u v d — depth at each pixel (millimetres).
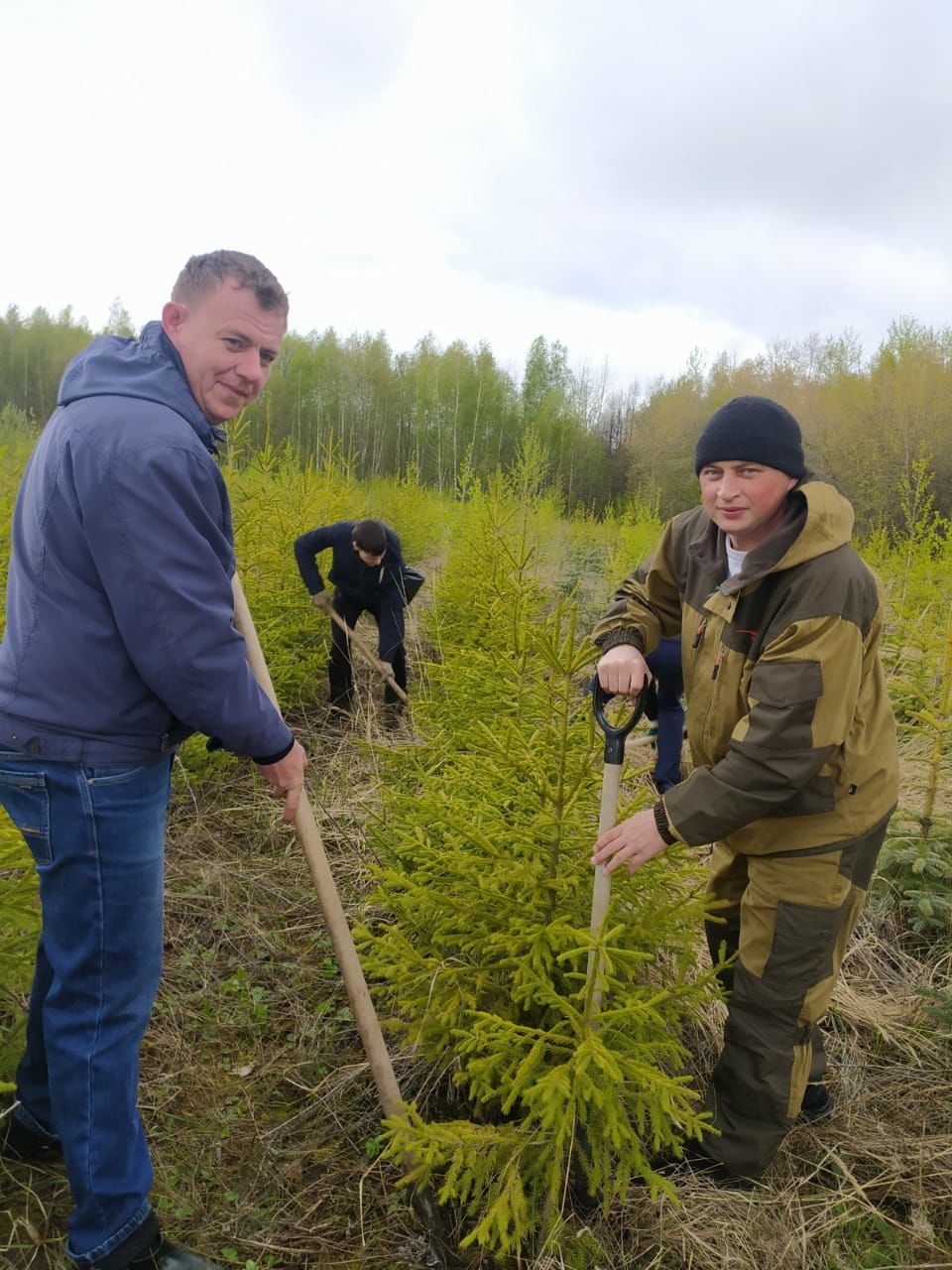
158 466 1555
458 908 2217
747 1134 2182
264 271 1763
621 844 1951
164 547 1552
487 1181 1971
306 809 1960
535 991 2105
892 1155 2357
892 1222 2143
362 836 3717
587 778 2326
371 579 5473
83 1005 1695
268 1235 2016
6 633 1696
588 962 2016
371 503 11117
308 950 3078
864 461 18516
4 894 2072
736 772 1910
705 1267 2004
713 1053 2604
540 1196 2062
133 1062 1758
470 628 5379
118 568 1547
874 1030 2873
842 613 1890
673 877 2246
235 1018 2703
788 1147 2375
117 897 1682
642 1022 1955
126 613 1562
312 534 5414
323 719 5336
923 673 4992
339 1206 2104
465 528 8953
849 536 1964
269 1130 2299
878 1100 2580
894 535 9383
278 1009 2770
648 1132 2311
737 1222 2107
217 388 1806
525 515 6836
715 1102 2254
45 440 1682
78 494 1557
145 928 1733
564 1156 2096
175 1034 2602
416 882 2414
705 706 2184
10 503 4336
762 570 1956
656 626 2410
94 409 1607
